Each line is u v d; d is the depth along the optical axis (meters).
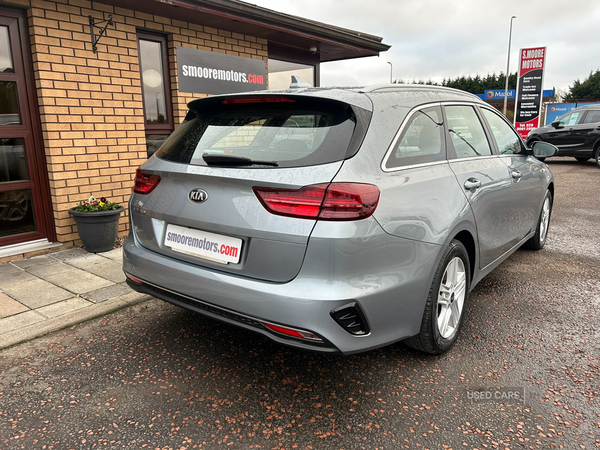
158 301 3.70
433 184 2.60
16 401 2.36
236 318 2.28
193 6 5.30
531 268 4.52
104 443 2.05
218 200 2.29
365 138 2.27
